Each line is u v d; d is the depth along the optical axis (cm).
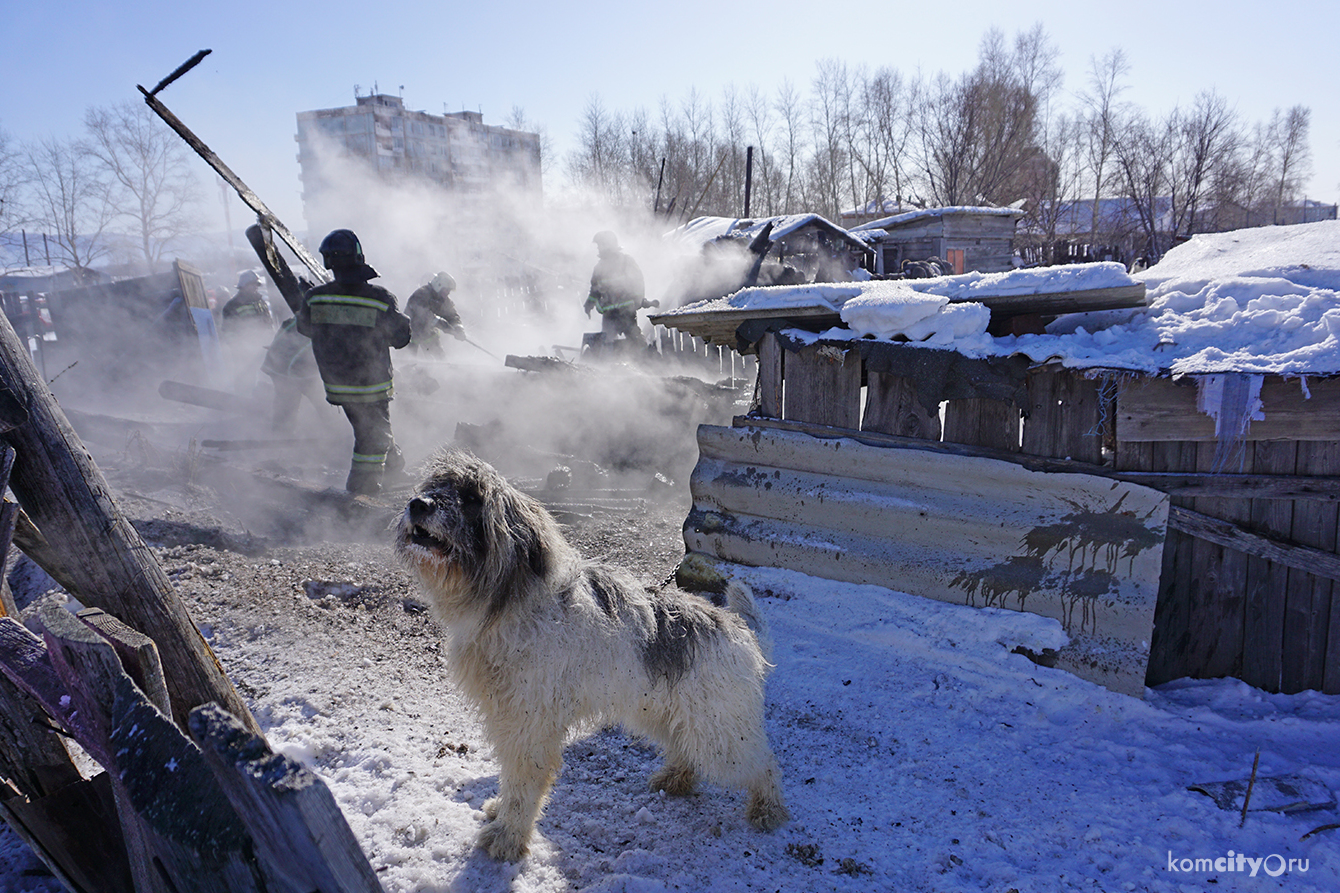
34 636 244
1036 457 452
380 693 408
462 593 278
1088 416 438
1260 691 429
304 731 371
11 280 2433
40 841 240
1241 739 389
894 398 492
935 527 469
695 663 304
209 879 170
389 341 678
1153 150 3834
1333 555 408
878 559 483
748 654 320
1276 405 387
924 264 2209
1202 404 394
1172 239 3531
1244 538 418
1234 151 3838
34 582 496
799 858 310
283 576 518
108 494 252
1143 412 411
